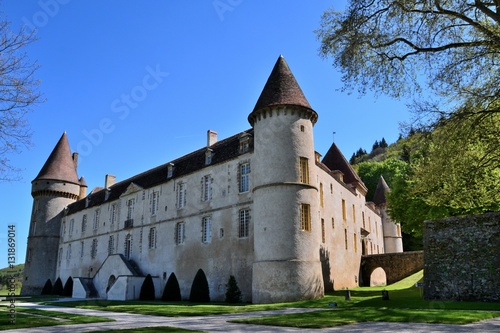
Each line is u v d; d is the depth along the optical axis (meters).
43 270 55.84
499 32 15.45
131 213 43.34
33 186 59.06
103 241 46.72
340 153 52.53
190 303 28.22
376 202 62.78
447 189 21.89
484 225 19.72
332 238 35.38
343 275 36.78
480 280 19.25
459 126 16.08
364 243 46.19
